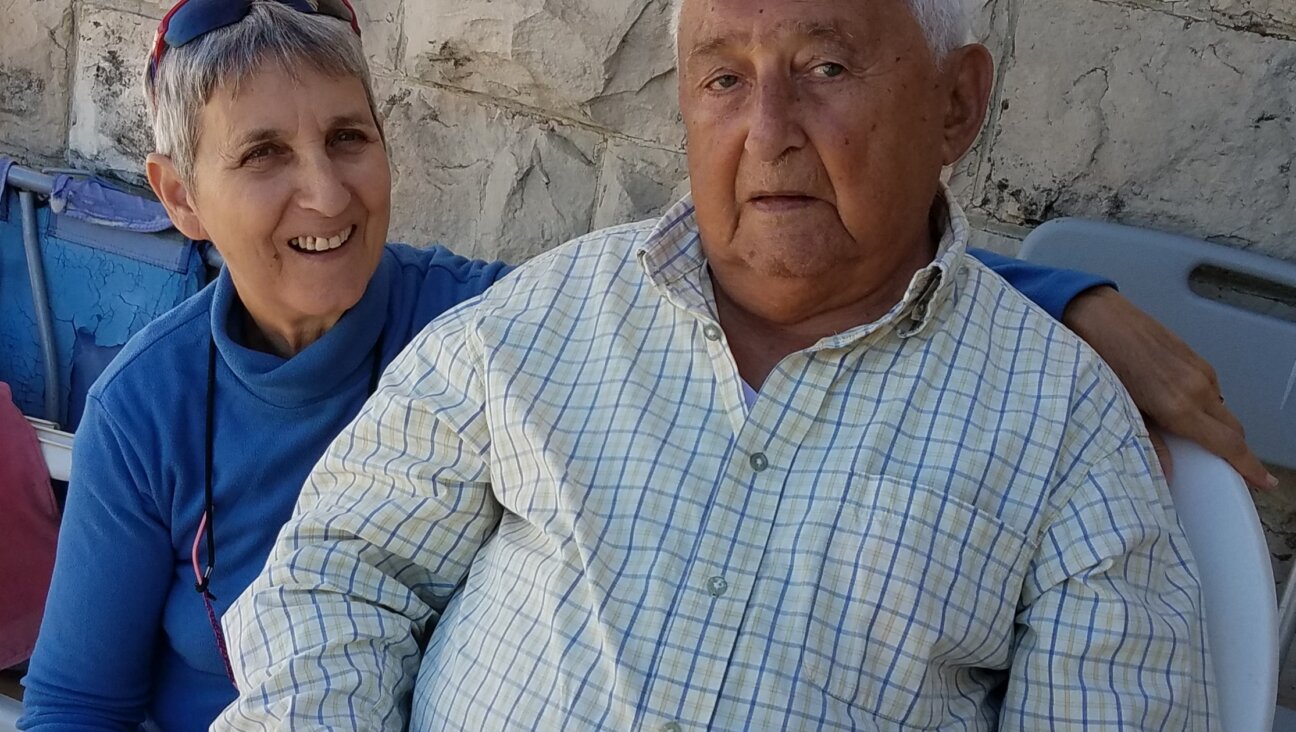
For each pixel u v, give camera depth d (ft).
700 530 3.70
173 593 4.91
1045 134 5.54
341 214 4.51
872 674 3.52
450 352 4.20
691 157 3.83
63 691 4.75
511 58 6.07
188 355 4.74
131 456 4.68
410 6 6.21
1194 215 5.44
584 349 4.08
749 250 3.76
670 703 3.54
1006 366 3.80
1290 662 5.81
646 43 5.91
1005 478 3.61
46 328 6.77
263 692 3.84
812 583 3.55
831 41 3.52
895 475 3.62
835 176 3.60
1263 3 5.11
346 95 4.53
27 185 6.63
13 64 7.07
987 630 3.55
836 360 3.76
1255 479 3.93
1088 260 5.27
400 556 4.17
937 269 3.76
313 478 4.34
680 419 3.87
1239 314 5.09
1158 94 5.35
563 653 3.69
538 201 6.35
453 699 3.89
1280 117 5.21
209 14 4.30
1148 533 3.51
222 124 4.38
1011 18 5.46
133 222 6.56
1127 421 3.71
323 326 4.83
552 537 3.84
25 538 5.99
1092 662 3.44
